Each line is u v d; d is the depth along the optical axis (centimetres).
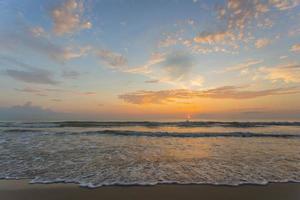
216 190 461
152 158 776
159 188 473
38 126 2503
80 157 792
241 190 461
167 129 2050
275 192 449
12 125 2638
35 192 450
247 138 1363
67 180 524
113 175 565
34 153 865
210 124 2638
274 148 988
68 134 1599
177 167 647
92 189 467
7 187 478
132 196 430
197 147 1020
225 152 891
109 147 1025
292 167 644
